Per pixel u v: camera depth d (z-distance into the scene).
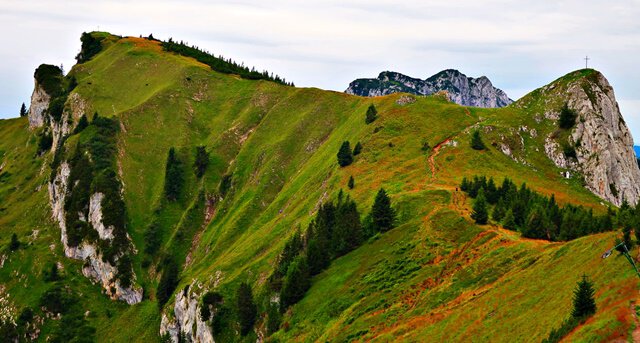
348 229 134.50
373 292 111.38
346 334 102.81
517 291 84.25
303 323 117.75
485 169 154.12
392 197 139.12
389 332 95.06
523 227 112.31
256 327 138.12
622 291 63.47
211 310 149.62
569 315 66.00
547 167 164.88
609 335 57.22
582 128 170.75
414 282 106.38
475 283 96.12
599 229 106.69
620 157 170.62
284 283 135.25
